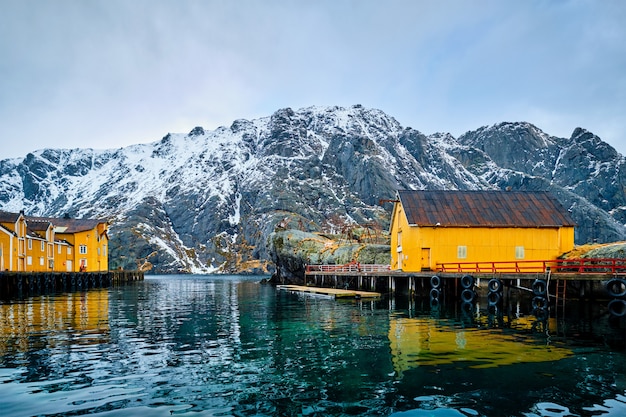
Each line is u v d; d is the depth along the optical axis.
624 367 15.27
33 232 72.25
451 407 11.64
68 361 16.16
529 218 43.59
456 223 42.78
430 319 27.09
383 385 13.37
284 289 64.25
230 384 13.48
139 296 51.78
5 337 21.12
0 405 11.66
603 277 28.50
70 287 69.75
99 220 92.25
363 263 62.56
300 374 14.48
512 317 27.81
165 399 12.20
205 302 42.19
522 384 13.44
